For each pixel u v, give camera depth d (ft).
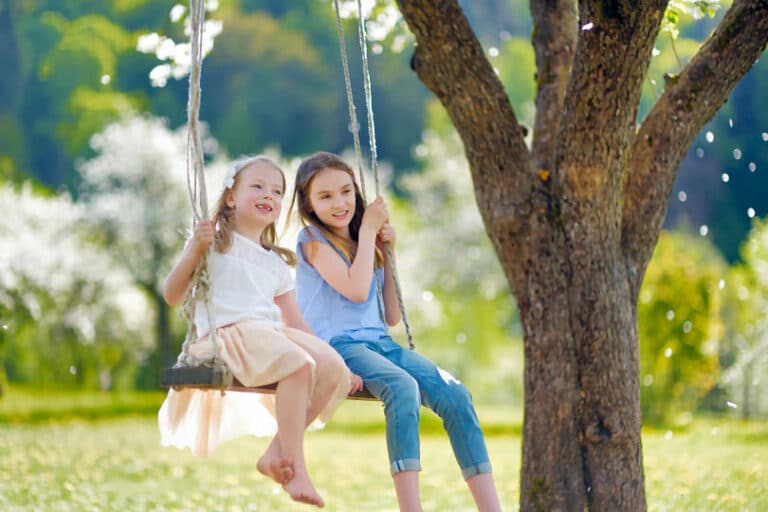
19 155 139.95
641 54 16.89
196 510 25.31
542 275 18.08
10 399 87.92
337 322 17.20
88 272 93.04
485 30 160.35
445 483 32.86
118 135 99.40
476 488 15.76
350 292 16.92
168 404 16.48
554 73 19.74
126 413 77.00
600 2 16.42
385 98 162.61
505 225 18.24
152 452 42.14
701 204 124.98
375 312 17.57
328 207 17.44
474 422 16.12
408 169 157.89
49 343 101.19
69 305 92.73
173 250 98.07
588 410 17.80
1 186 100.42
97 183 102.78
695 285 71.20
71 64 141.08
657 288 71.31
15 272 86.38
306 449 48.83
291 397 15.03
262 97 156.56
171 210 98.07
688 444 45.52
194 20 15.55
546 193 18.28
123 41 143.43
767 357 66.18
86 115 139.44
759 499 25.80
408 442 15.38
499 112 18.21
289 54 160.15
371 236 17.13
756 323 68.80
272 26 162.61
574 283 18.01
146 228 96.84
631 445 17.79
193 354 15.33
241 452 43.52
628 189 18.48
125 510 24.93
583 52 17.08
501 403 120.37
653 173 18.47
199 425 16.63
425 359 16.83
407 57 165.48
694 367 71.31
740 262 119.34
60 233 93.35
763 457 37.32
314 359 15.58
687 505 25.14
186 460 39.11
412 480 15.21
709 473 31.91
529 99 146.20
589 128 17.54
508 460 42.75
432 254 113.09
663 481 30.35
